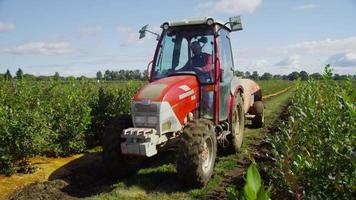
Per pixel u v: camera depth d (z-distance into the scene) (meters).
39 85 11.51
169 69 6.83
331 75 5.15
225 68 7.16
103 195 5.61
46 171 6.89
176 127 5.96
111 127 6.12
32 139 6.82
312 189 2.98
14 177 6.50
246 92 9.62
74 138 8.23
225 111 7.10
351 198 2.74
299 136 3.89
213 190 5.86
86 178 6.51
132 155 5.82
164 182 6.14
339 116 3.66
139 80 14.96
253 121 11.37
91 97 10.22
